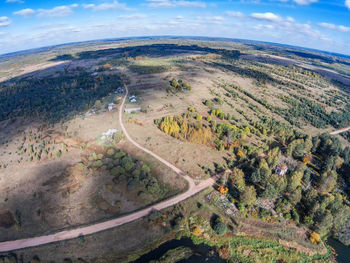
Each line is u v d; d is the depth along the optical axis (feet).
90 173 327.47
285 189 298.76
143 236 252.21
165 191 305.53
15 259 222.89
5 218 267.18
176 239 255.29
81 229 251.60
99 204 281.33
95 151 381.81
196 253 241.35
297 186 301.84
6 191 305.73
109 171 328.08
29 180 322.96
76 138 415.44
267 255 243.81
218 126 444.14
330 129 576.61
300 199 292.81
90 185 308.19
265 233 261.44
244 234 260.62
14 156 380.37
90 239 241.76
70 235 244.83
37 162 360.07
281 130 463.42
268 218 270.46
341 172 383.65
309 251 251.60
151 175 329.93
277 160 350.02
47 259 225.56
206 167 348.18
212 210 282.56
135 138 412.77
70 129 445.78
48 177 327.06
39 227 254.47
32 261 220.64
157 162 355.15
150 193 297.53
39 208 277.44
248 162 357.41
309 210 270.05
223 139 408.87
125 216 267.59
